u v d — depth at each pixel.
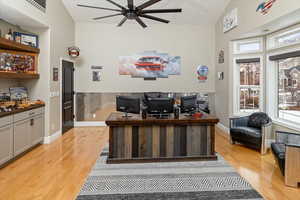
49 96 4.48
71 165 3.30
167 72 6.37
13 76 3.66
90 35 6.20
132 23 6.17
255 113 4.47
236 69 5.12
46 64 4.43
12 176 2.90
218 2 5.13
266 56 4.53
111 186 2.63
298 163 2.60
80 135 5.23
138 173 3.01
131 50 6.29
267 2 3.56
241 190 2.54
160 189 2.56
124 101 3.50
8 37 3.76
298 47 3.62
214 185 2.66
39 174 2.97
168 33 6.34
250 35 4.56
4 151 3.14
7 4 3.10
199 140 3.54
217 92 6.17
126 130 3.41
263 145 3.82
